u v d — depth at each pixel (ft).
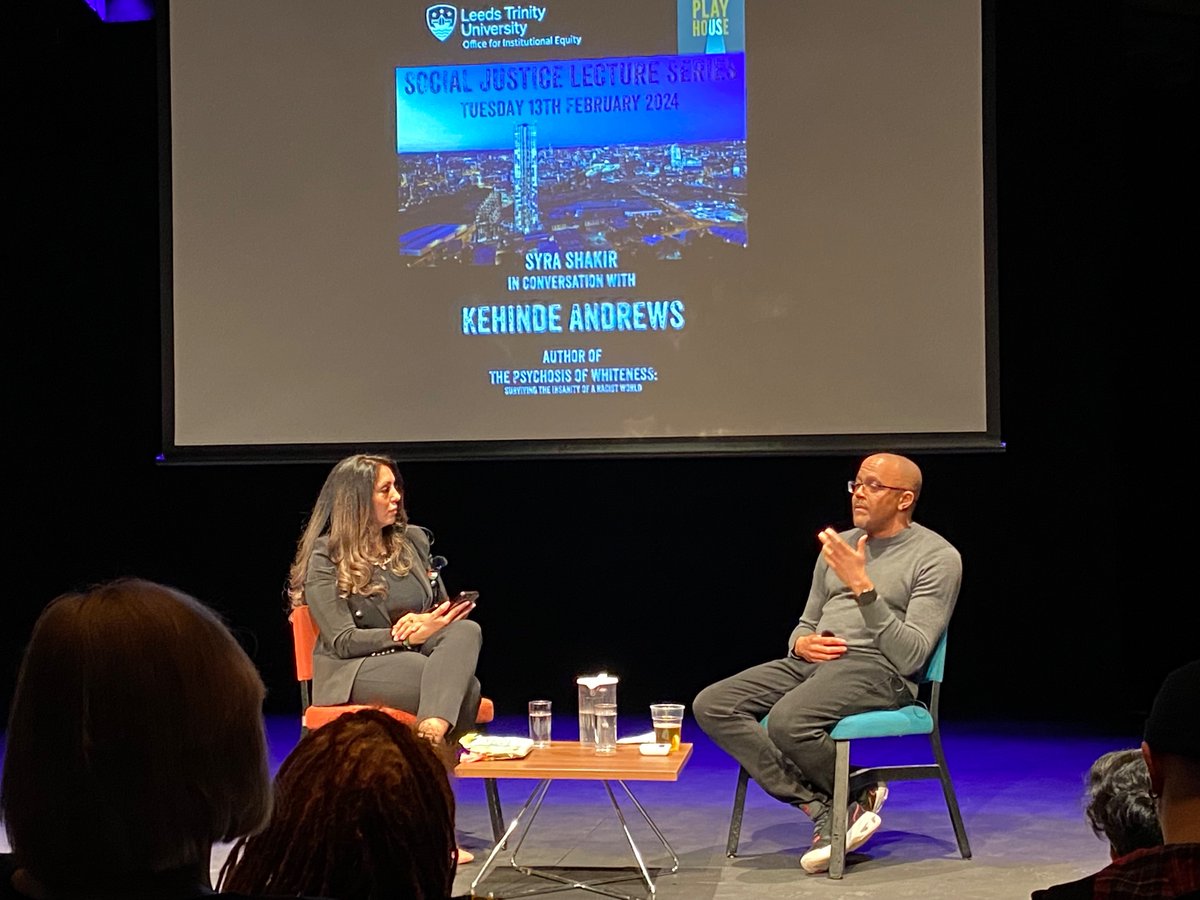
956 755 15.58
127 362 18.99
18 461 19.10
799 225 15.56
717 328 15.72
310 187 16.29
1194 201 16.97
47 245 18.83
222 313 16.43
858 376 15.49
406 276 16.16
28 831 2.68
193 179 16.44
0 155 18.54
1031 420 17.49
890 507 11.80
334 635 11.66
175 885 2.78
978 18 15.19
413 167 16.14
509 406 16.06
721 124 15.67
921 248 15.35
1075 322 17.26
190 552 19.19
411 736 3.76
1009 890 10.30
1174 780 3.56
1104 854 11.32
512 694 18.86
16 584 19.22
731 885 10.55
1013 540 17.70
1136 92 17.19
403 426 16.22
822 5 15.47
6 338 18.92
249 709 2.84
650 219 15.79
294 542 19.04
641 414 15.87
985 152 15.19
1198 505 17.12
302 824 3.55
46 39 18.07
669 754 10.57
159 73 16.44
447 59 16.07
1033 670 17.79
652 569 18.57
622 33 15.79
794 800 11.39
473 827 12.57
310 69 16.26
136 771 2.67
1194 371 17.07
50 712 2.68
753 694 11.67
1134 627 17.49
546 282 15.96
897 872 10.87
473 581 18.86
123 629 2.72
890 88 15.37
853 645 11.58
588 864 11.22
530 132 15.94
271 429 16.39
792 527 18.24
